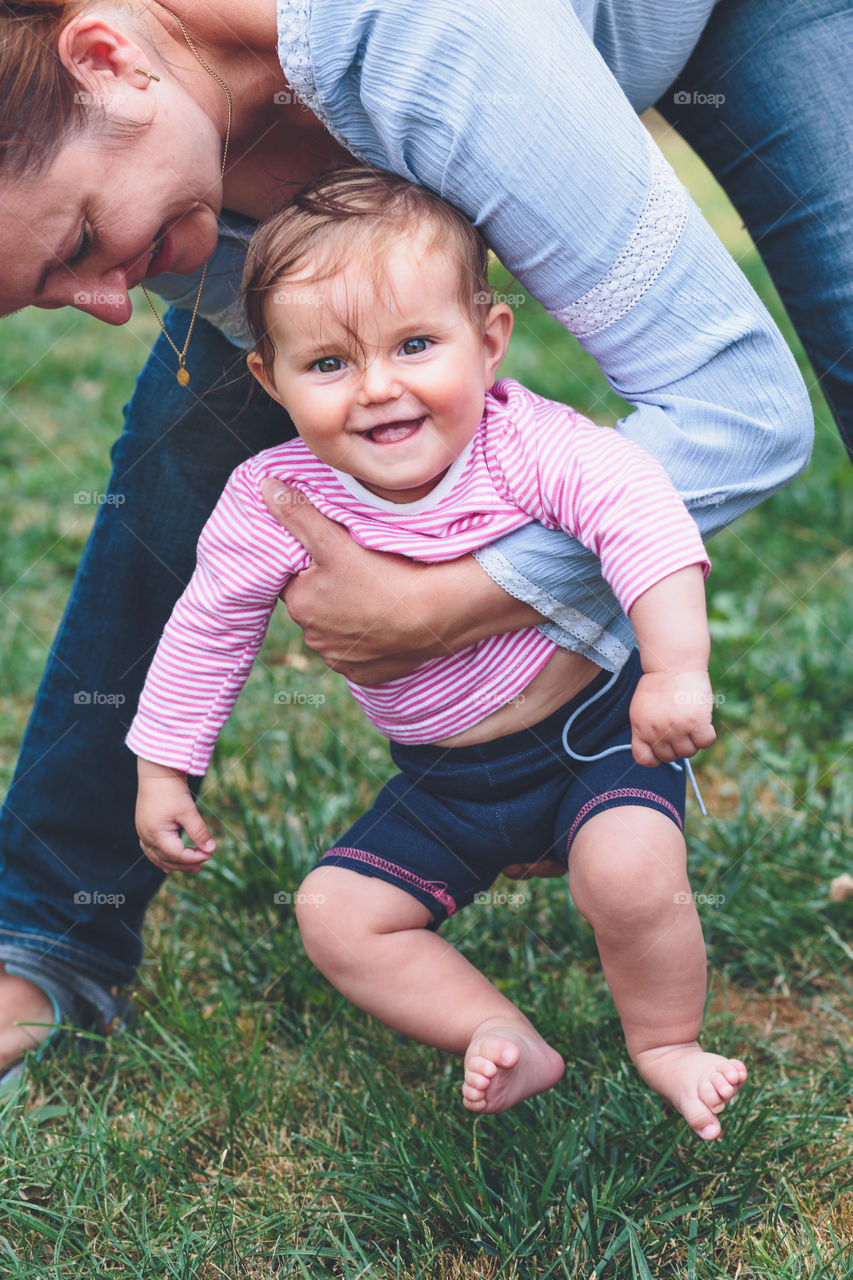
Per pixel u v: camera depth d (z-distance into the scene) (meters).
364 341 1.53
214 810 2.89
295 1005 2.27
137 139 1.44
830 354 1.84
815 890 2.50
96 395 5.52
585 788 1.71
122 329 6.42
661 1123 1.79
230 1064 2.03
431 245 1.52
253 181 1.70
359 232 1.51
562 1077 1.99
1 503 4.48
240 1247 1.66
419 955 1.74
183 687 1.79
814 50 1.76
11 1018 2.11
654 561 1.49
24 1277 1.59
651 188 1.45
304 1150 1.89
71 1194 1.75
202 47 1.51
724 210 7.52
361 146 1.54
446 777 1.74
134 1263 1.65
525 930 2.44
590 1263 1.61
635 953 1.65
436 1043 1.75
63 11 1.40
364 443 1.57
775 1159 1.79
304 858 2.60
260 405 1.99
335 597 1.63
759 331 1.51
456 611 1.60
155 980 2.35
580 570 1.61
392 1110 1.88
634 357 1.54
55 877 2.13
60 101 1.38
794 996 2.30
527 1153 1.78
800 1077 2.03
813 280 1.82
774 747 3.08
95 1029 2.20
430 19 1.38
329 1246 1.69
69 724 2.10
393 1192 1.75
